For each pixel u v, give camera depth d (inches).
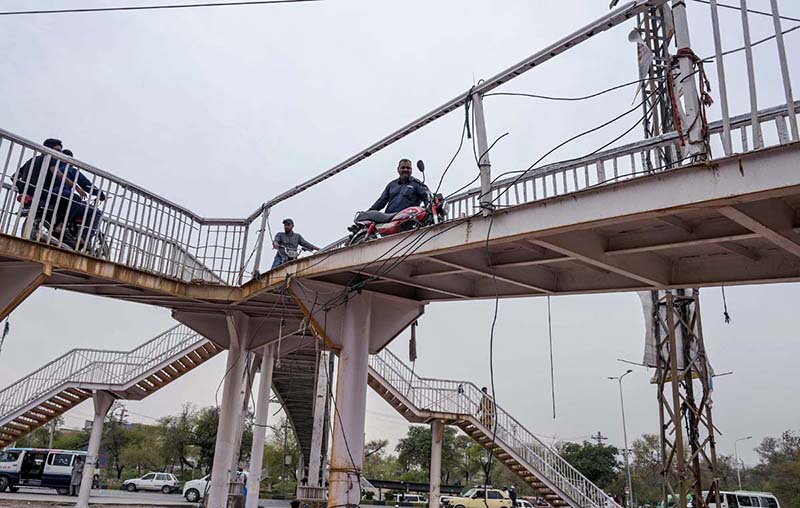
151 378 693.3
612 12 182.7
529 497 1980.8
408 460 2332.7
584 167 212.1
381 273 289.4
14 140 262.5
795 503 1878.7
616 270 233.3
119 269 316.2
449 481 2358.5
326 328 314.8
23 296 271.0
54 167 287.3
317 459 732.0
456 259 253.8
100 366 682.2
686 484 446.3
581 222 187.5
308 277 308.0
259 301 406.3
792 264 218.8
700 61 175.2
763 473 2488.9
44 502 757.9
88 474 653.9
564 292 284.7
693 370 481.4
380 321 334.3
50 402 687.7
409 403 725.9
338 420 303.3
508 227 210.2
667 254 245.4
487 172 223.1
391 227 289.6
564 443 2010.3
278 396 826.8
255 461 535.2
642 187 174.6
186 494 1031.6
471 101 233.9
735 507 969.5
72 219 310.0
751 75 157.9
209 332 457.1
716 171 159.2
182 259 367.6
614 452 1977.1
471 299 325.1
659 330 492.4
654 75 423.5
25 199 277.7
